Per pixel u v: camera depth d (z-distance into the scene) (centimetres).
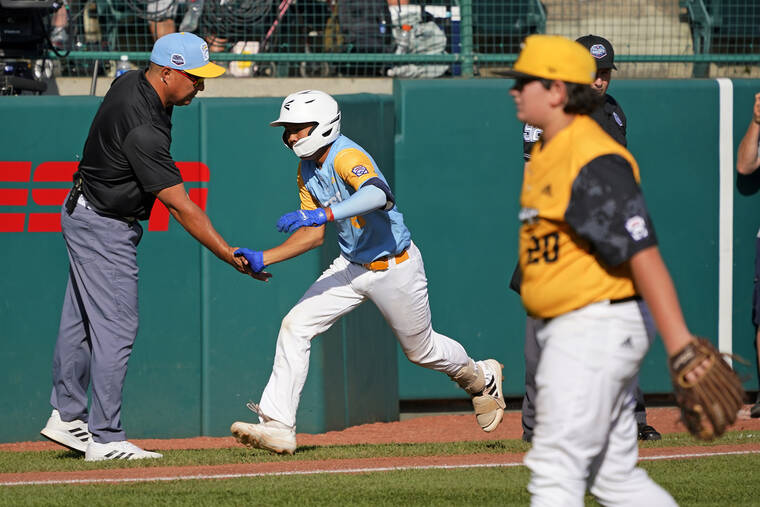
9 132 2505
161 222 2553
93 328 1952
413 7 3200
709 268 2958
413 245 2016
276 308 2598
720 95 2948
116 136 1872
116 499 1523
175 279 2564
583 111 1024
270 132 2589
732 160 2961
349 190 1919
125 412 2555
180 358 2570
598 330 1000
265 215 2591
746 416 2812
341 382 2666
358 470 1803
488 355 2897
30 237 2519
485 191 2884
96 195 1911
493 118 2880
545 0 3291
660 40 3356
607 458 1079
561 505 993
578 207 974
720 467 1823
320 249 2600
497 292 2897
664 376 2941
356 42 3166
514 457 1948
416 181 2862
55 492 1587
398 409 2903
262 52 3142
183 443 2488
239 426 1983
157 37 3145
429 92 2853
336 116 1908
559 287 1010
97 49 3142
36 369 2530
